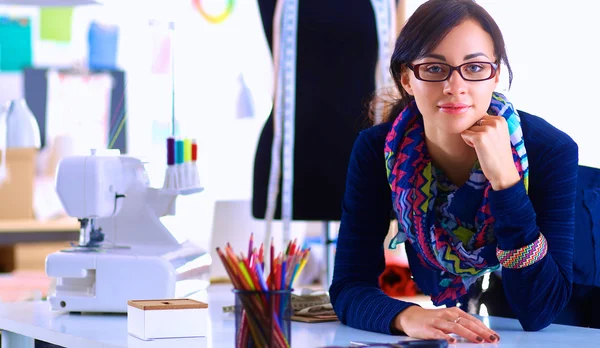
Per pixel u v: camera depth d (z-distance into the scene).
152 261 1.97
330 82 2.96
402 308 1.61
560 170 1.69
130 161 2.17
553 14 3.55
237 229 3.19
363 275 1.84
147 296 1.96
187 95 5.47
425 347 1.30
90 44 6.51
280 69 2.98
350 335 1.61
